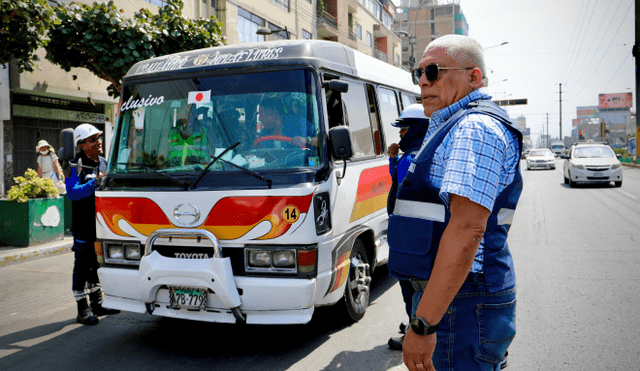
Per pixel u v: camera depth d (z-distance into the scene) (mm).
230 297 3568
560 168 33781
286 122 3928
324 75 4238
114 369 3809
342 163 4301
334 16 33406
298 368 3703
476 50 1817
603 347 3875
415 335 1604
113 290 4098
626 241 8078
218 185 3754
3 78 12945
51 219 8984
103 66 9047
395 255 1880
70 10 8883
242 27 21812
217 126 4031
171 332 4633
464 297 1768
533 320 4523
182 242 3793
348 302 4473
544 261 6836
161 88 4305
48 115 14703
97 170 4934
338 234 4098
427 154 1741
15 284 6590
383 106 5816
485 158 1563
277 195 3598
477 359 1759
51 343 4418
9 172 13719
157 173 3963
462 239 1524
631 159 36531
